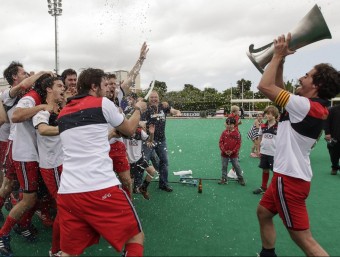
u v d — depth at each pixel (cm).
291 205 256
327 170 739
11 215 313
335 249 335
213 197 521
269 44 281
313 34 241
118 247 228
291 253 326
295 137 254
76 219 233
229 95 6500
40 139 316
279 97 251
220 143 609
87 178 229
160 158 562
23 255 321
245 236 366
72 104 251
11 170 364
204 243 346
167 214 437
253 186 596
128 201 238
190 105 5162
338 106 669
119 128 254
